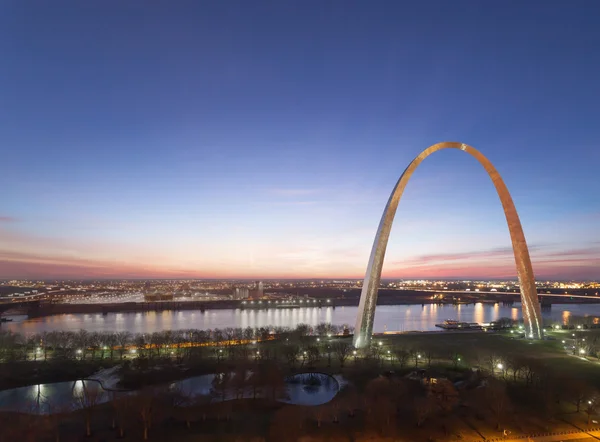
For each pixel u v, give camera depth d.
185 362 134.50
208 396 100.69
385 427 82.62
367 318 144.00
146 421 82.19
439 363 125.94
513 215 165.62
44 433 79.75
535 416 88.19
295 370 122.00
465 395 97.06
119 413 85.25
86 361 139.75
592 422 85.44
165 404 92.88
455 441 77.44
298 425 82.56
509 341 161.50
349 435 79.88
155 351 155.00
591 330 198.38
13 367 130.12
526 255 165.88
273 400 98.31
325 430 81.75
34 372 125.81
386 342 159.00
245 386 105.62
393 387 100.50
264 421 86.19
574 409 91.69
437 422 85.12
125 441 77.00
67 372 125.94
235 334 193.62
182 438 78.12
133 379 116.62
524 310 168.12
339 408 92.19
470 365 123.31
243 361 124.88
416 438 78.81
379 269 143.75
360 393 101.31
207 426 83.56
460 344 154.62
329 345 151.12
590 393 98.56
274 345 161.12
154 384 111.88
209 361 135.00
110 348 161.50
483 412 89.31
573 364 125.19
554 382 105.56
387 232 143.00
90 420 86.44
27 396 106.19
